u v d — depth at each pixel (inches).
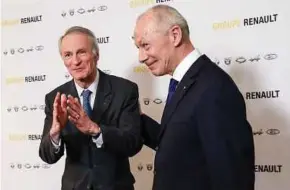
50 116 60.0
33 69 96.6
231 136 41.1
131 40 85.4
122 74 86.4
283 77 71.6
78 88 59.7
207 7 78.0
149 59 48.6
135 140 55.6
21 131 98.2
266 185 73.5
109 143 53.0
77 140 57.4
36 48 96.2
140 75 84.7
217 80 44.2
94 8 89.2
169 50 47.7
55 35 94.0
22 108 98.0
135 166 86.4
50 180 95.0
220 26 76.8
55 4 93.9
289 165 71.7
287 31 71.1
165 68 48.9
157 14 47.7
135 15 85.0
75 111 50.8
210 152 41.6
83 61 56.1
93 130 51.9
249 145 41.9
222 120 41.4
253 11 73.9
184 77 46.9
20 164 98.4
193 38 79.0
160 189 46.1
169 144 45.6
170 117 46.7
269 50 72.7
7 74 99.6
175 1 80.8
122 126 56.3
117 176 57.5
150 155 84.8
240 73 75.1
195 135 44.2
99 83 59.0
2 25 100.0
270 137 73.0
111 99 57.9
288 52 71.1
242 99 44.4
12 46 98.9
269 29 72.6
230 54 76.0
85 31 57.8
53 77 94.3
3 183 100.3
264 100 73.3
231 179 40.3
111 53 87.4
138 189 86.0
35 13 96.2
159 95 83.2
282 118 71.9
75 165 58.0
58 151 55.5
